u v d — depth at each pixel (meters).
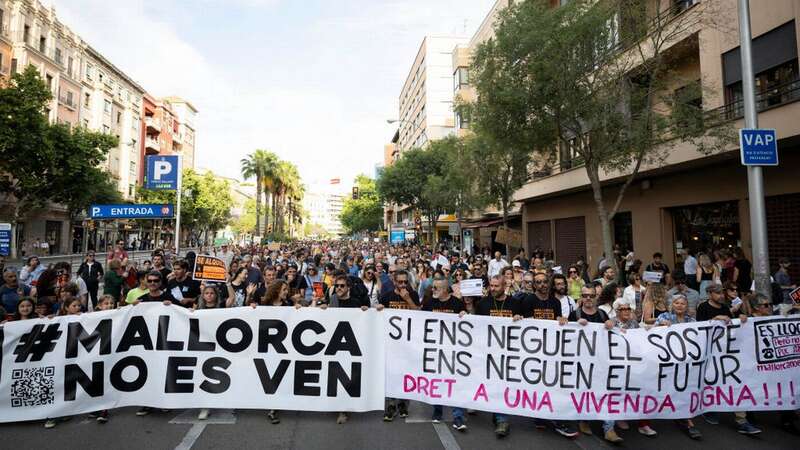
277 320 5.22
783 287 8.52
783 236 10.52
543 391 4.89
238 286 7.41
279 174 54.28
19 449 4.25
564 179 18.08
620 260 13.77
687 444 4.59
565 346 4.96
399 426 4.98
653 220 14.78
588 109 10.29
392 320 5.24
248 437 4.58
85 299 9.12
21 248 32.84
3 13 32.62
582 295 5.36
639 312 7.15
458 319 5.16
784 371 5.05
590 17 9.96
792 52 9.85
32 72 24.97
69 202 31.61
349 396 5.12
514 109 10.82
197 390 5.09
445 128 45.03
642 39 10.66
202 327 5.20
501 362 5.02
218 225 69.06
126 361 5.12
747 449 4.47
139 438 4.52
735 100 11.28
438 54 45.56
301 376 5.14
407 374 5.13
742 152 7.07
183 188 53.22
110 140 30.11
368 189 82.75
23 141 24.30
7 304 6.86
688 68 13.19
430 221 35.66
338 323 5.23
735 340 5.06
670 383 4.84
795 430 4.91
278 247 21.50
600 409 4.80
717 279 8.75
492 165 17.86
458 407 4.97
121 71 50.41
